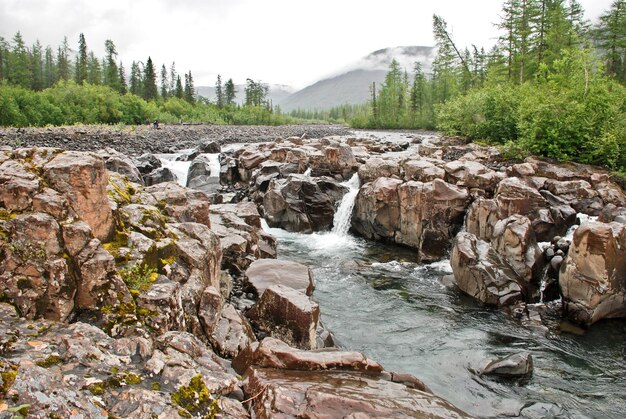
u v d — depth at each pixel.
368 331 11.97
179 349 6.39
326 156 26.17
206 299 8.27
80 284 6.62
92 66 101.19
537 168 20.88
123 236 7.91
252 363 7.11
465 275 14.29
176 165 33.00
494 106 30.67
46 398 4.46
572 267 12.53
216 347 7.88
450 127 35.75
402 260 18.06
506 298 13.29
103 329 6.44
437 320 12.65
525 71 47.03
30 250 6.27
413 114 97.19
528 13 45.38
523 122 24.88
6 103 53.09
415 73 102.00
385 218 20.50
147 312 6.89
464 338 11.62
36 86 90.94
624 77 44.56
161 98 105.56
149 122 79.69
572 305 12.49
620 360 10.64
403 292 14.64
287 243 20.81
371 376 7.00
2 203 6.55
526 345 11.31
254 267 12.45
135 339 6.13
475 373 9.88
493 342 11.44
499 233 14.86
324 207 22.72
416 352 10.90
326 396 5.81
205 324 8.02
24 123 54.69
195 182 29.23
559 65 27.56
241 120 112.06
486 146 28.88
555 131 22.20
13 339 5.45
